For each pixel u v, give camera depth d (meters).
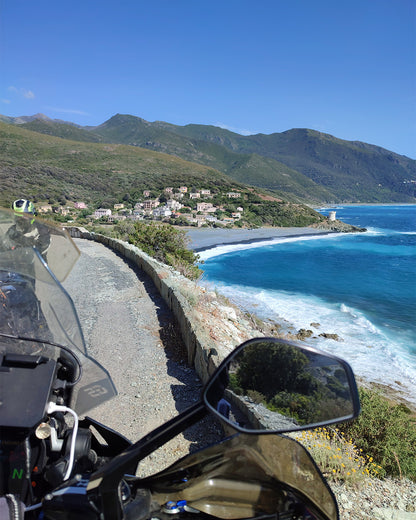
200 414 1.57
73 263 3.03
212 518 1.60
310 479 1.73
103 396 2.33
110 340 7.76
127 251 17.09
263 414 1.67
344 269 64.94
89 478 1.59
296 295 41.94
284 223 166.00
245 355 1.65
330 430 5.36
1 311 2.01
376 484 4.31
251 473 1.66
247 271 61.16
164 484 1.68
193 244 99.44
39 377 1.87
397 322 32.25
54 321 2.20
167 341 7.81
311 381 1.59
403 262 74.50
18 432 1.70
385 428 5.48
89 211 133.62
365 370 20.45
